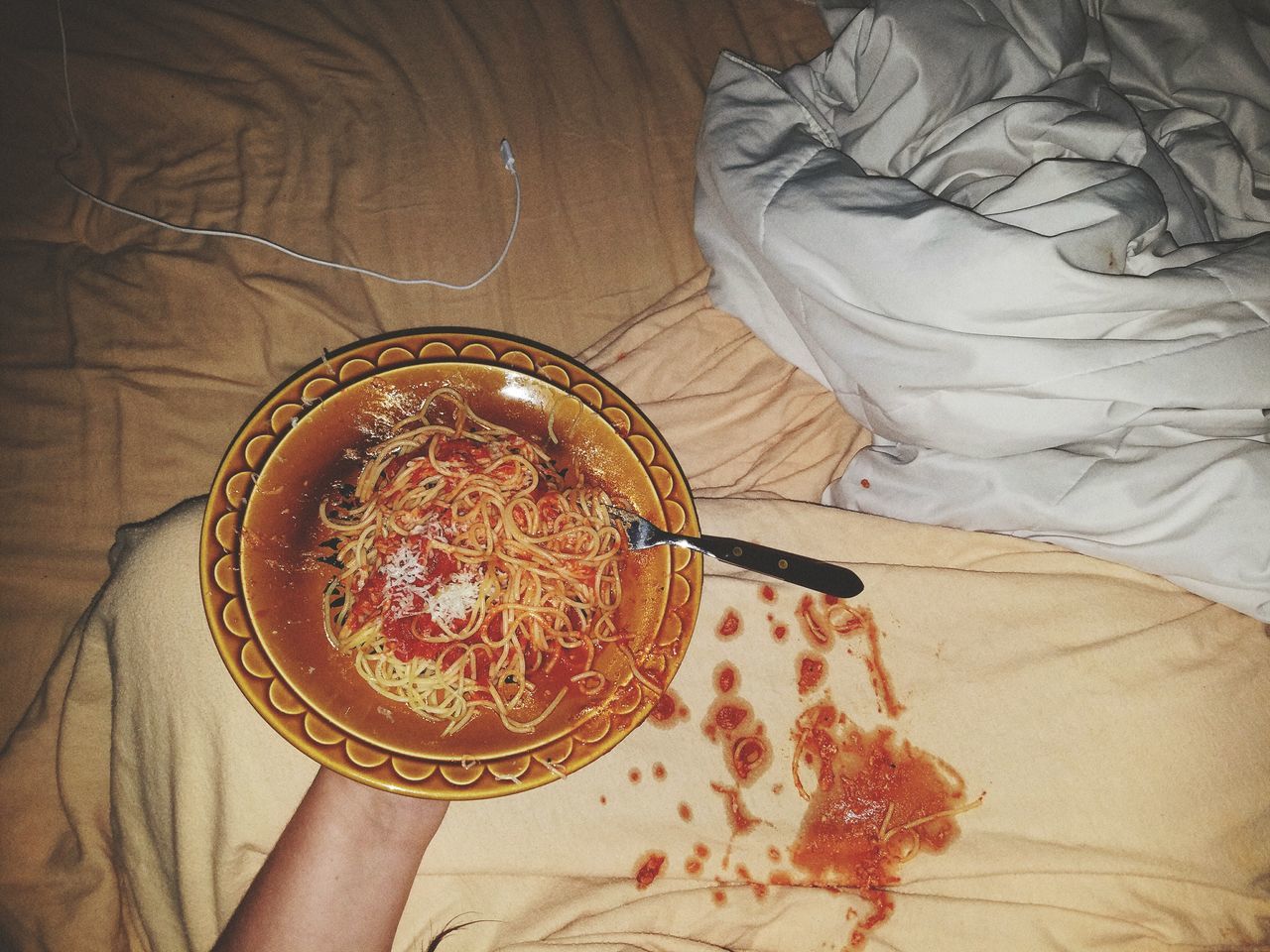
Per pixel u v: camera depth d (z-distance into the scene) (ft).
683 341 2.24
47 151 2.36
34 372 2.12
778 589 1.91
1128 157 1.97
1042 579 1.92
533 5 2.69
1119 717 1.84
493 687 1.68
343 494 1.75
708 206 2.23
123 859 1.75
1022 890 1.82
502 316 2.34
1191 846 1.81
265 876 1.59
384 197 2.41
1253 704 1.85
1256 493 1.79
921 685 1.87
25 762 1.83
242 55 2.52
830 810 1.83
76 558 2.03
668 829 1.79
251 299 2.23
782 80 2.25
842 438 2.24
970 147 2.02
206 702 1.67
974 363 1.80
